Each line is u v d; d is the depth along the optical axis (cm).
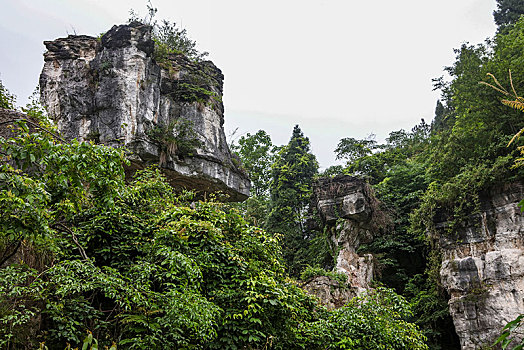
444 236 2384
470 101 2698
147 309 717
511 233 2123
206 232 933
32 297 650
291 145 3894
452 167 2725
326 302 2017
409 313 1066
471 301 2123
